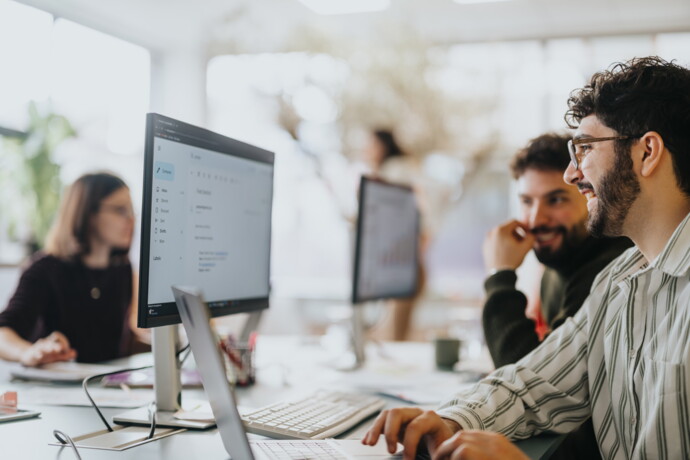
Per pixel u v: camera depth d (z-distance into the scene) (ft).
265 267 5.37
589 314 4.49
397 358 7.85
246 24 16.55
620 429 4.17
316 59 15.90
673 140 3.78
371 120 15.65
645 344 3.94
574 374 4.45
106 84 16.37
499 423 4.04
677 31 15.28
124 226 8.13
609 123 3.95
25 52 14.06
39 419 4.20
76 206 7.95
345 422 4.17
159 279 4.00
